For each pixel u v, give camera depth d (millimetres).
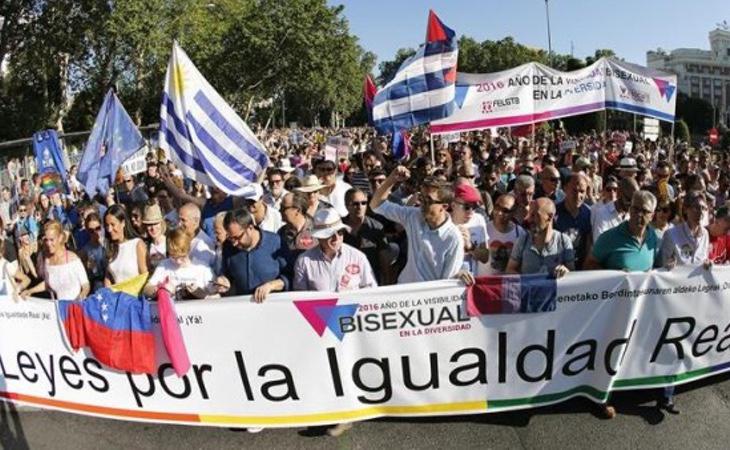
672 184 9508
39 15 29750
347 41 46969
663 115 9391
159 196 7949
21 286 5910
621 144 18656
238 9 42406
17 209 12102
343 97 81688
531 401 4559
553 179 6566
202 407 4566
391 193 7141
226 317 4406
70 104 38312
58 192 10070
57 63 31406
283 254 4934
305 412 4527
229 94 47062
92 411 4742
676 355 4621
